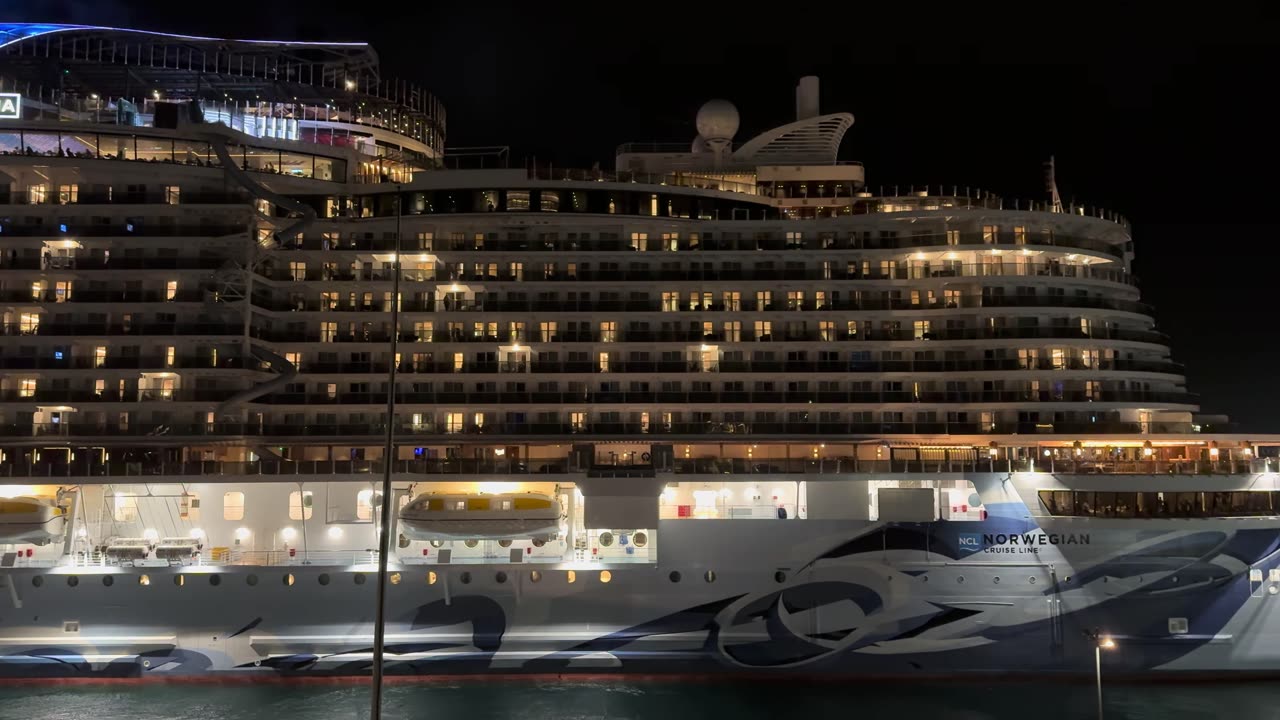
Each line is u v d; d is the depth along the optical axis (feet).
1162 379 185.88
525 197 189.06
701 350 184.65
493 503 157.28
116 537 163.84
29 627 156.66
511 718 141.49
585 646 157.07
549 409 182.39
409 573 157.69
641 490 160.45
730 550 158.51
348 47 220.43
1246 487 161.58
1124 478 160.35
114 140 182.39
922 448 174.50
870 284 185.98
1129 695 152.56
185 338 176.96
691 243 190.80
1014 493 160.76
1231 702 149.28
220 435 176.14
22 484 161.79
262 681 156.97
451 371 183.52
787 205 220.84
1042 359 182.39
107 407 174.70
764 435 180.86
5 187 180.75
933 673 157.99
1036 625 157.79
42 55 204.74
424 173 190.29
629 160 220.84
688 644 157.17
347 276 188.24
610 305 186.60
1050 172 209.87
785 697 151.23
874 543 159.12
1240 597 158.30
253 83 215.10
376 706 101.96
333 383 182.91
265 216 182.60
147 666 156.56
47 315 178.50
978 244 184.65
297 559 159.33
